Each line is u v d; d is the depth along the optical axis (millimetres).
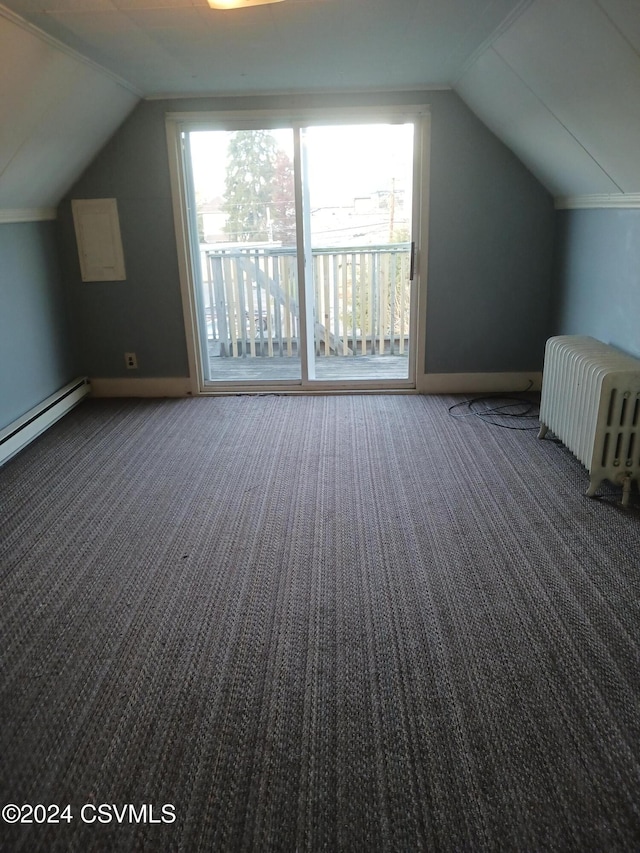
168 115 3865
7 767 1477
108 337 4324
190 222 4168
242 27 2549
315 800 1381
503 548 2369
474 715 1599
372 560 2303
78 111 3285
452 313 4188
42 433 3713
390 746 1514
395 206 5191
